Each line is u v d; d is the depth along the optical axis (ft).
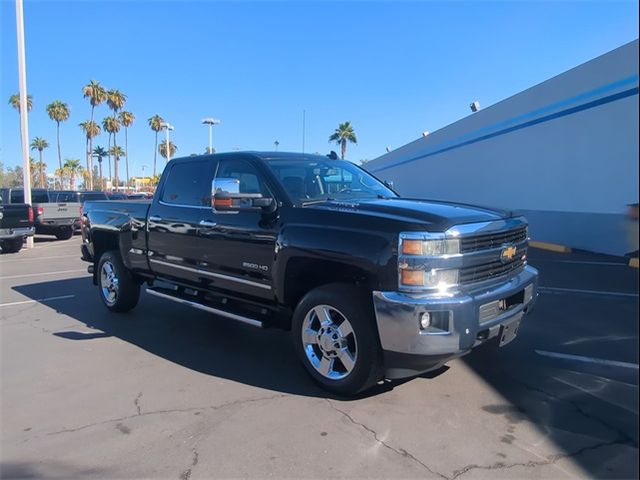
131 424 11.52
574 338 16.84
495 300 11.87
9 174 244.22
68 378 14.48
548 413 11.45
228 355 16.20
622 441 10.16
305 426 11.14
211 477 9.32
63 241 60.54
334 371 12.69
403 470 9.36
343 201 14.26
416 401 12.23
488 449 9.99
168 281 18.75
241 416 11.73
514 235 13.35
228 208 13.69
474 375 13.76
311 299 12.77
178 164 18.24
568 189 40.86
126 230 20.12
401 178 85.76
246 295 15.23
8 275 34.12
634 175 34.09
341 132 186.80
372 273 11.34
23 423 11.73
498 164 51.34
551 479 8.93
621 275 28.53
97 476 9.49
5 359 16.24
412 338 10.82
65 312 22.63
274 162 15.24
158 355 16.31
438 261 10.91
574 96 39.70
